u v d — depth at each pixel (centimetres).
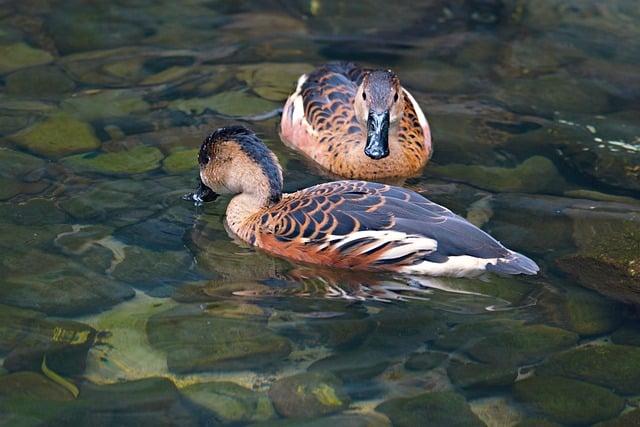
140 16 1969
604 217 1328
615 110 1659
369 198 1279
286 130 1623
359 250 1238
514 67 1803
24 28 1892
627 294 1171
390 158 1498
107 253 1253
